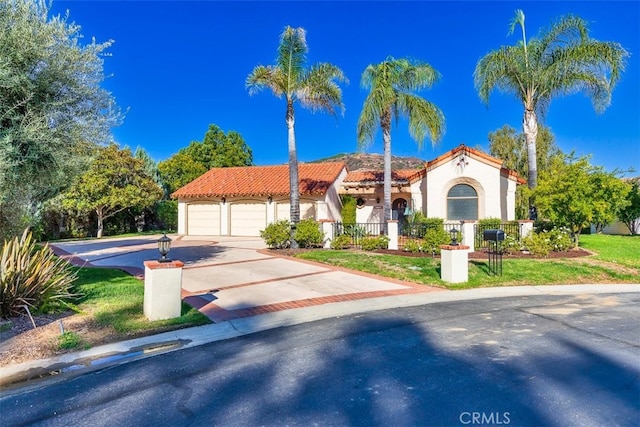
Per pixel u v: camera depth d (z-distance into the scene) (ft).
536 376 13.85
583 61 51.70
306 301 26.68
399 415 11.31
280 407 11.95
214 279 34.30
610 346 17.02
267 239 56.34
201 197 87.15
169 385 13.76
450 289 30.94
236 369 15.15
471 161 64.95
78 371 15.15
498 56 55.72
